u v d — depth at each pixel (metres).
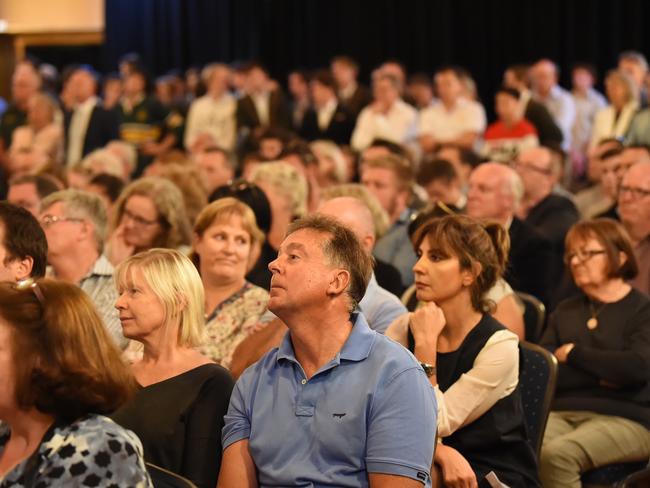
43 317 2.45
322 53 16.22
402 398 3.08
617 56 14.26
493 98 15.13
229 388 3.51
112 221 5.69
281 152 7.70
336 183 8.36
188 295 3.62
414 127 12.05
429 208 5.25
